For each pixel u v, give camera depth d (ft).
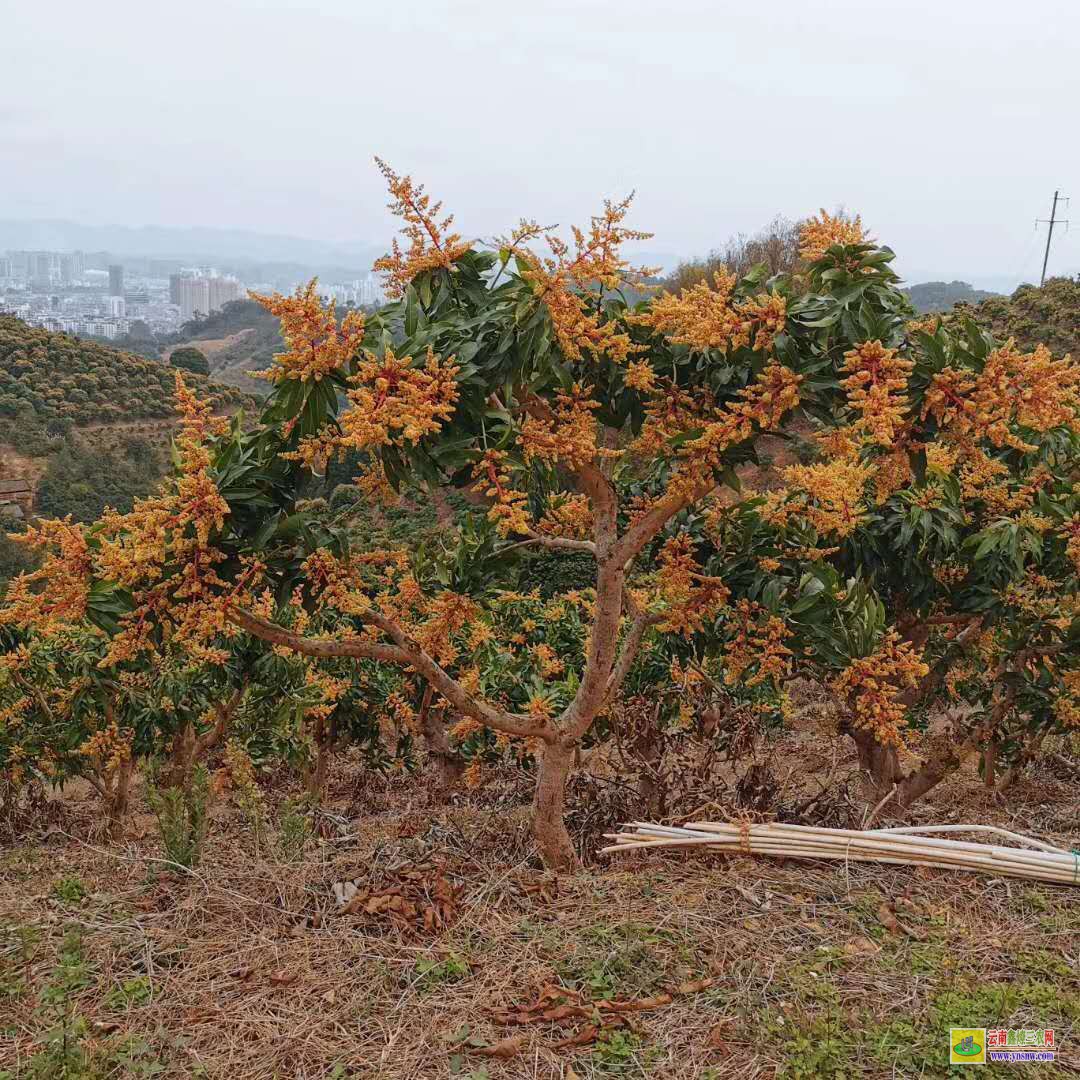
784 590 13.32
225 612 10.63
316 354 9.71
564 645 19.85
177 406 10.47
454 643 19.35
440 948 10.35
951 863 11.96
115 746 18.62
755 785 14.40
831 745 19.45
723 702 15.90
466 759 21.38
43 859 14.06
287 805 15.29
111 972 9.99
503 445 10.18
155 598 10.68
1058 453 15.62
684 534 13.57
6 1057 8.68
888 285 10.29
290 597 11.68
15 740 19.16
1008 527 14.44
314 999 9.55
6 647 18.34
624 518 15.23
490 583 12.91
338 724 22.45
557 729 12.86
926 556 15.38
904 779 18.02
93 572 10.73
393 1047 8.84
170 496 10.55
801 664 15.10
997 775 20.11
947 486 14.76
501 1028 9.12
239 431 11.07
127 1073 8.45
